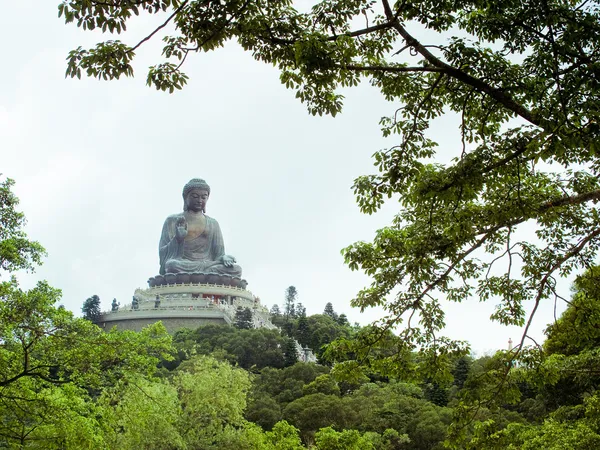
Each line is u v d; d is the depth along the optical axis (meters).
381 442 67.88
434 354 23.53
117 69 17.62
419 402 79.81
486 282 24.73
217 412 57.00
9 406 30.30
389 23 18.39
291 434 57.22
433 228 23.09
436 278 22.73
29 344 29.66
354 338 24.25
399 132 22.73
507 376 23.45
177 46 18.38
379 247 23.11
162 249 159.62
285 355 113.50
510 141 20.61
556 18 18.77
